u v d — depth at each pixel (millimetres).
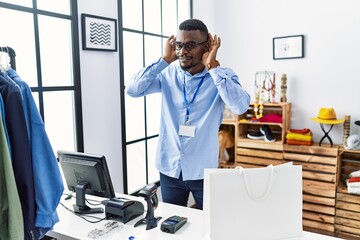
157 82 2119
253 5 3578
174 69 2064
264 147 3312
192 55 1848
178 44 1853
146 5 2973
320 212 3129
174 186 2041
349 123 3131
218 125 2018
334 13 3180
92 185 1733
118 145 2670
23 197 1248
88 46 2312
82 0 2270
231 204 1233
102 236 1465
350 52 3150
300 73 3408
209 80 1963
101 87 2473
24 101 1285
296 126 3492
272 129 3588
